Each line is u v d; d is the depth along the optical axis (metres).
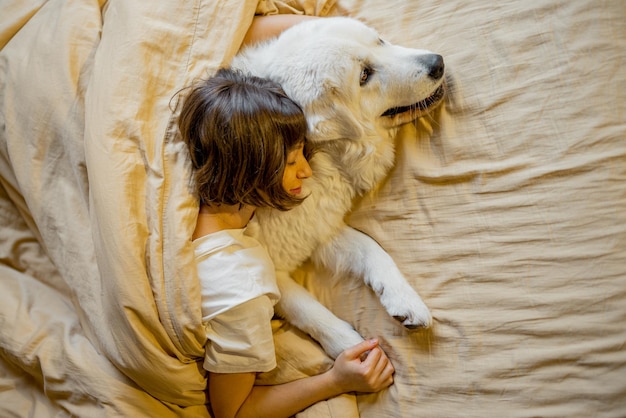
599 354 1.03
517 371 1.08
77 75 1.23
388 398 1.20
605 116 1.08
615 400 1.01
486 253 1.14
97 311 1.16
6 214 1.39
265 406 1.22
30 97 1.23
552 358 1.06
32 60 1.26
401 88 1.17
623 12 1.11
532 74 1.15
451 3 1.25
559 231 1.08
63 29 1.26
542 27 1.15
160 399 1.19
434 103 1.22
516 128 1.14
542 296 1.08
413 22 1.29
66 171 1.24
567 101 1.11
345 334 1.23
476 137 1.18
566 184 1.09
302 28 1.19
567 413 1.04
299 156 1.15
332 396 1.22
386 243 1.26
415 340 1.19
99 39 1.27
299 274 1.36
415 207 1.23
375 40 1.20
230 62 1.22
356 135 1.16
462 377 1.13
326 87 1.11
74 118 1.20
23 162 1.25
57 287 1.36
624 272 1.03
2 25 1.39
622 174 1.06
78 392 1.19
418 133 1.25
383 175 1.26
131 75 1.16
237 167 1.06
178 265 1.07
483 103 1.18
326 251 1.30
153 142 1.15
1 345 1.25
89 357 1.19
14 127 1.25
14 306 1.29
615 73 1.10
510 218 1.13
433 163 1.22
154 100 1.18
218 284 1.08
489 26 1.20
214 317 1.08
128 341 1.09
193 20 1.23
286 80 1.13
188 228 1.09
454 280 1.17
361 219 1.30
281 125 1.06
